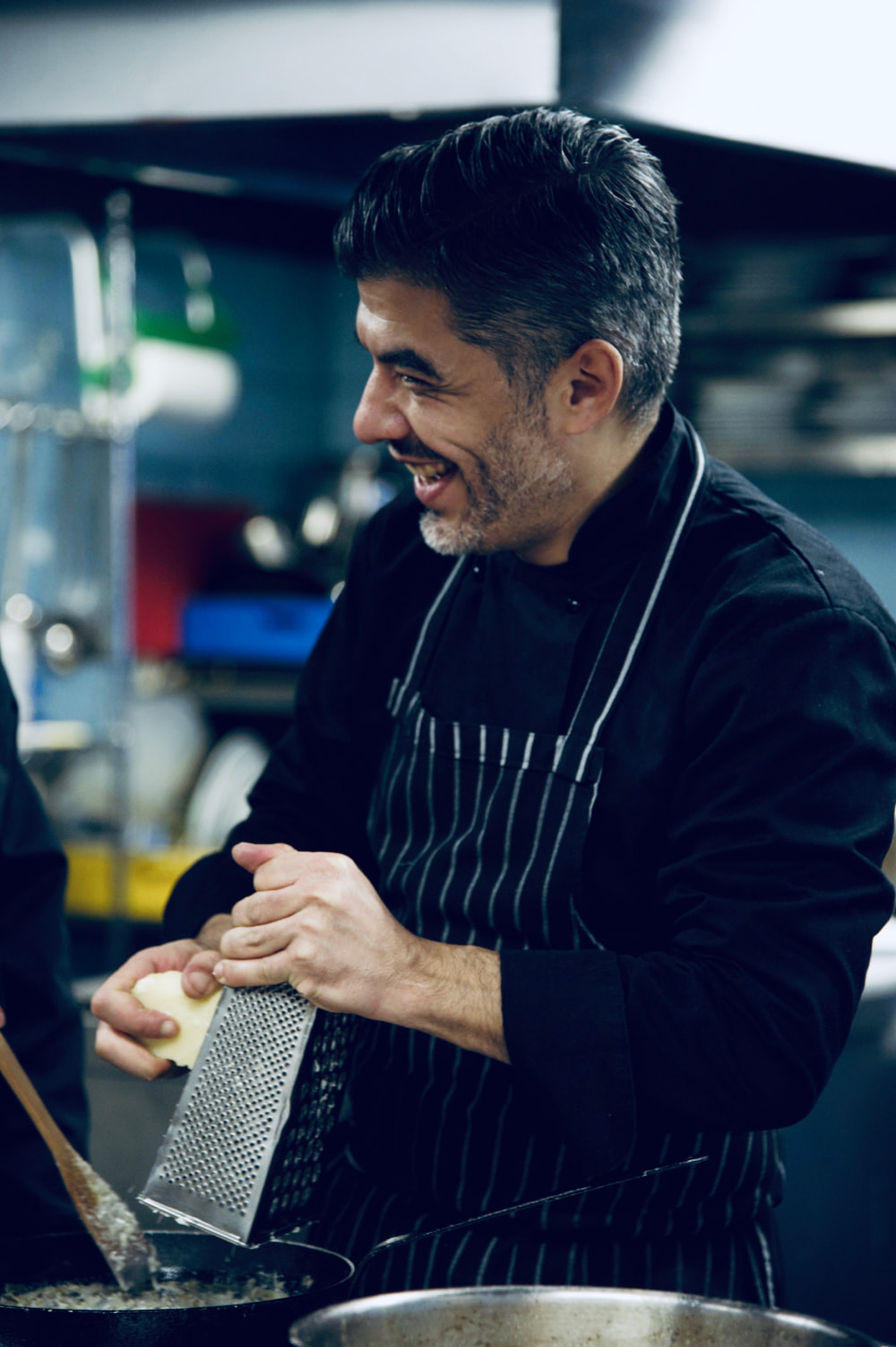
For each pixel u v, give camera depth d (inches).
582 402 42.5
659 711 44.8
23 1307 31.4
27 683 105.6
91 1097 63.3
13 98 60.0
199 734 133.3
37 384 124.0
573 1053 39.9
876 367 112.3
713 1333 30.6
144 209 106.7
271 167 68.3
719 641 43.6
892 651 43.3
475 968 40.5
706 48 52.5
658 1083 40.0
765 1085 39.5
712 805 42.4
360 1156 49.6
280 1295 37.5
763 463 116.6
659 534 45.9
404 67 52.7
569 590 46.9
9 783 54.0
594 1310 31.2
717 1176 45.6
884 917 41.5
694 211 70.0
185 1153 38.2
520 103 50.8
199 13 56.2
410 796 49.5
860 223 71.7
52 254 131.7
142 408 119.4
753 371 115.3
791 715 41.3
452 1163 46.8
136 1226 38.6
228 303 161.8
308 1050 37.8
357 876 39.3
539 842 46.1
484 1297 31.1
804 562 43.6
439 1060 47.2
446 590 51.3
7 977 53.4
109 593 110.0
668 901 43.3
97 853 117.0
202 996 41.9
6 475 128.9
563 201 40.5
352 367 172.9
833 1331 29.2
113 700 110.0
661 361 43.9
